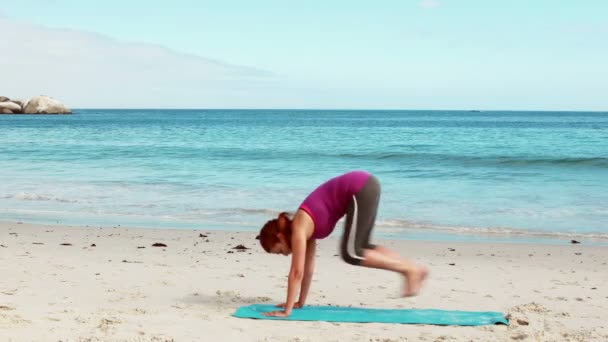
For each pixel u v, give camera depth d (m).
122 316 5.29
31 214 13.89
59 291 6.35
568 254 9.80
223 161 27.28
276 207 14.89
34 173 22.14
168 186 18.59
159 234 11.30
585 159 26.03
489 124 90.56
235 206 15.02
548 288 7.21
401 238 11.34
